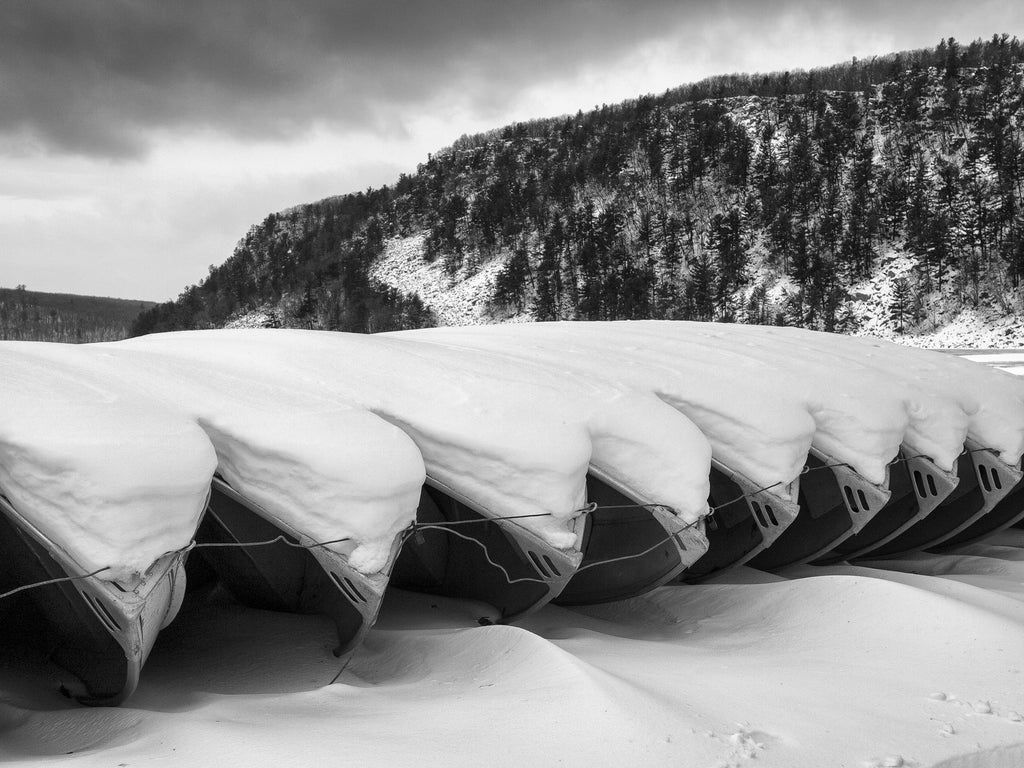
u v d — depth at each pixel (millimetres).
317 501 5172
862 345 10234
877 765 3930
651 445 6500
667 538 6602
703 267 88125
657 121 122688
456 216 121250
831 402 7754
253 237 150125
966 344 68000
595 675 4488
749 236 95500
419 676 5188
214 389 5742
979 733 4363
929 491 8359
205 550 6453
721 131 112500
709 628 6578
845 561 9148
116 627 4422
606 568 7297
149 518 4438
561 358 8094
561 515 5906
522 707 4270
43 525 4379
